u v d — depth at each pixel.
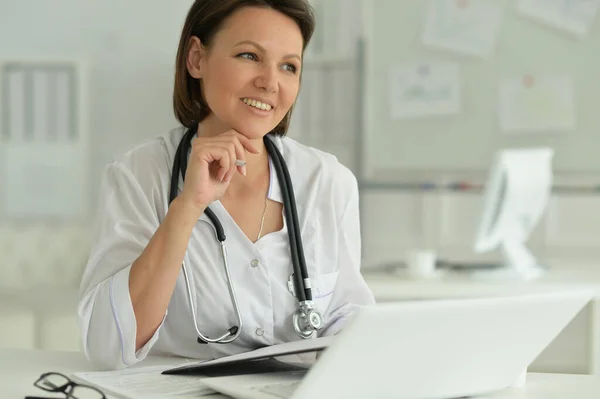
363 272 2.86
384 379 0.88
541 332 0.98
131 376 1.06
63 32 3.79
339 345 0.81
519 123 3.48
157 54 3.77
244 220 1.30
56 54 3.79
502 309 0.89
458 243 3.53
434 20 3.52
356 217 1.42
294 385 0.93
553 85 3.46
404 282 2.59
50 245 3.25
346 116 3.52
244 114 1.23
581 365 2.32
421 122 3.54
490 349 0.94
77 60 3.61
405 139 3.55
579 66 3.44
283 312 1.29
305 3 1.25
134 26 3.77
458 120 3.52
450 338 0.88
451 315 0.85
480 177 3.51
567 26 3.44
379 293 2.51
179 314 1.26
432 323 0.85
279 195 1.32
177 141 1.35
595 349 2.30
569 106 3.44
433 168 3.54
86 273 1.21
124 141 3.79
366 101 3.56
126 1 3.77
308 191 1.36
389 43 3.55
